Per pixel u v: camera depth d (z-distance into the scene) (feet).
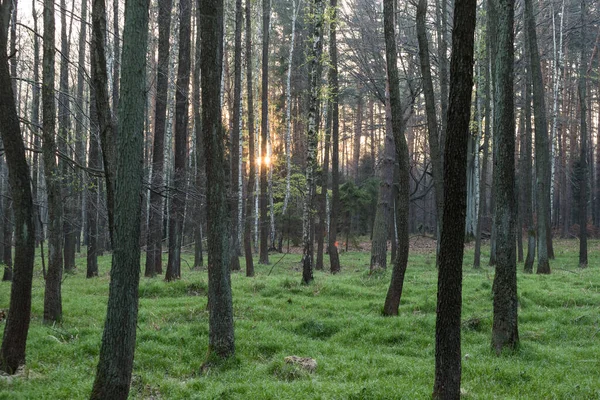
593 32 116.16
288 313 40.40
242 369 26.94
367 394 21.53
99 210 41.11
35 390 22.82
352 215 130.00
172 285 51.78
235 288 51.78
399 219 39.81
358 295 47.96
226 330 28.17
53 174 36.86
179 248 61.41
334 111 79.10
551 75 128.98
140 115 18.74
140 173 18.86
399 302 40.73
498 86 29.84
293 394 21.75
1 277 72.13
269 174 114.62
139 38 18.60
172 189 43.34
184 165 65.51
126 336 18.35
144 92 18.86
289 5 135.03
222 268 28.17
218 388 22.89
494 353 29.50
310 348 30.99
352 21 87.40
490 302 42.70
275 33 140.67
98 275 73.46
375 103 162.09
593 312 38.58
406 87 110.73
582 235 79.77
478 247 78.28
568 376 25.14
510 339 29.55
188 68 65.82
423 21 43.96
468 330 35.65
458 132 17.76
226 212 28.45
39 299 47.52
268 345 31.07
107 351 18.21
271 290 49.98
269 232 127.54
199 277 62.90
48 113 35.96
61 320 37.47
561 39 104.88
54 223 37.47
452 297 18.17
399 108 39.37
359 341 33.30
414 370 25.82
